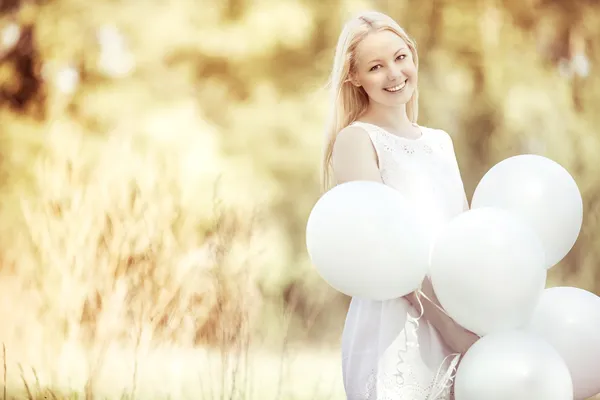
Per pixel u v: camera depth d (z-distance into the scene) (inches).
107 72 430.9
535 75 439.8
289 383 172.2
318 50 444.8
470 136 437.4
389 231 88.0
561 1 453.1
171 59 438.6
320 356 291.7
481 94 436.1
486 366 87.6
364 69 104.2
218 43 439.2
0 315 154.3
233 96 445.7
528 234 90.2
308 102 443.5
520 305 88.8
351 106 108.6
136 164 182.4
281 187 435.5
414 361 96.4
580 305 97.4
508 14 445.4
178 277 139.6
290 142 440.8
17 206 339.9
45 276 141.5
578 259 440.8
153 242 139.9
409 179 101.8
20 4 426.6
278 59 444.8
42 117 413.4
